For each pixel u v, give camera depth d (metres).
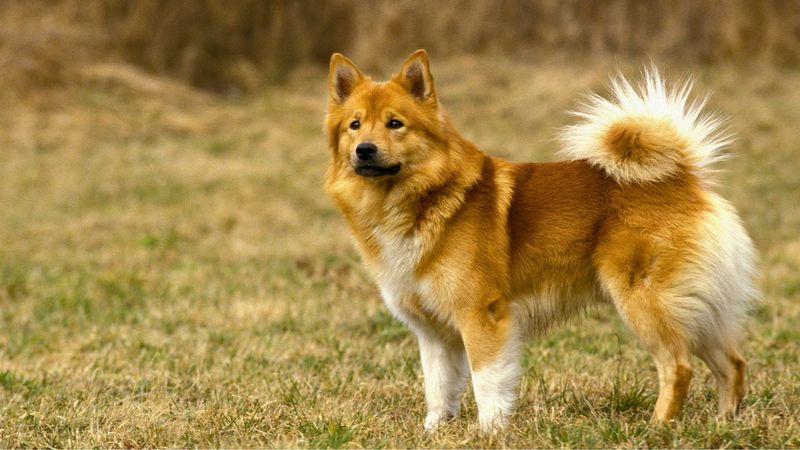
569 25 34.44
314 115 31.41
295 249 17.91
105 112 30.38
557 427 7.89
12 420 8.55
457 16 35.47
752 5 33.97
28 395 9.62
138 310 13.68
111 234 19.33
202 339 11.95
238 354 11.23
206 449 7.74
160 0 35.25
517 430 7.86
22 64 31.16
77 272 16.25
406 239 8.21
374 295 14.49
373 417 8.34
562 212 8.38
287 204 22.09
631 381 9.80
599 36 34.09
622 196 8.35
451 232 8.12
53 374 10.49
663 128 8.37
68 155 26.72
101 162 26.03
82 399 9.36
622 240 8.22
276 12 36.66
